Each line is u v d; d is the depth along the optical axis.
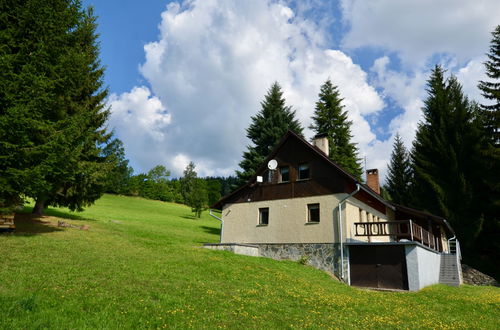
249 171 40.88
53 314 7.40
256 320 8.84
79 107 22.84
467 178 35.50
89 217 32.94
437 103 40.16
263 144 42.75
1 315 6.99
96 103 24.77
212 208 26.52
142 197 83.81
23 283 9.21
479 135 34.62
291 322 8.99
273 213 23.17
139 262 13.67
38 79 14.27
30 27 15.48
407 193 46.75
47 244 14.41
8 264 10.80
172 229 36.50
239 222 24.66
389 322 10.07
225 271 14.50
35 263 11.31
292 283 14.62
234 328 8.02
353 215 21.38
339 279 19.31
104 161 24.80
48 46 15.74
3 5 14.96
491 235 33.06
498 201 30.94
